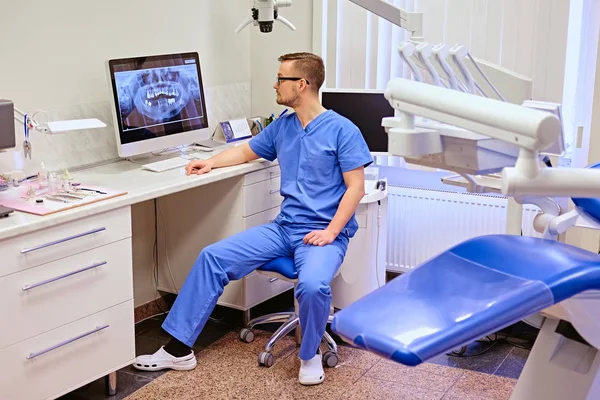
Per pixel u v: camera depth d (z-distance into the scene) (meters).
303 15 3.99
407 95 1.55
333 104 3.65
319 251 3.04
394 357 1.42
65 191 2.84
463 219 3.78
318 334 2.96
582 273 1.61
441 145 1.61
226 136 3.77
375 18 3.81
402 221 3.93
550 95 3.48
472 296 1.57
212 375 3.10
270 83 4.17
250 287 3.51
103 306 2.80
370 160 3.14
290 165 3.25
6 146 2.57
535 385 1.96
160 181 3.08
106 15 3.32
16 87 2.99
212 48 3.92
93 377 2.80
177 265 3.70
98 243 2.74
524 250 1.74
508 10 3.49
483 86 2.38
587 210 1.94
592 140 3.40
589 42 3.36
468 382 3.03
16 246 2.45
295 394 2.94
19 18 2.96
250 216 3.47
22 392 2.55
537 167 1.42
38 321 2.57
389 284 1.69
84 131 3.29
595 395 1.87
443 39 3.67
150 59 3.29
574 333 1.91
